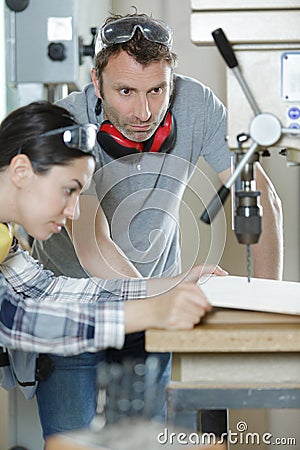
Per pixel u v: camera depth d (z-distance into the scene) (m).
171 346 1.33
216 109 2.21
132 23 1.89
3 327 1.49
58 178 1.59
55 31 1.83
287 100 1.45
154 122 1.94
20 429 2.22
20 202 1.62
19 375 1.91
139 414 1.85
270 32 1.43
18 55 1.84
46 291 1.90
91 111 2.11
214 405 1.34
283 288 1.70
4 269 1.89
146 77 1.88
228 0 1.44
